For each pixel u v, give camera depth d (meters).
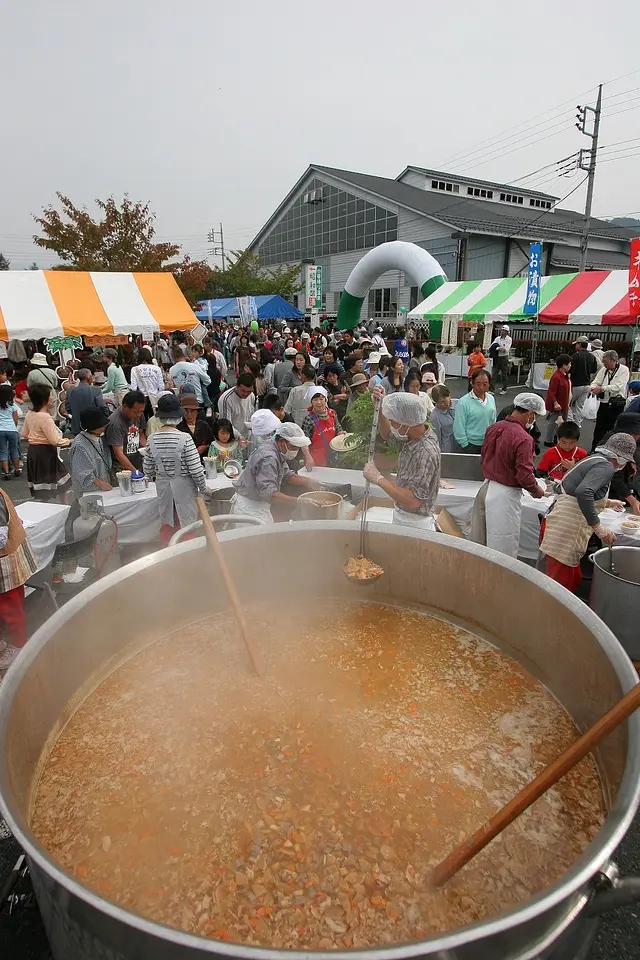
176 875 1.50
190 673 2.38
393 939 1.33
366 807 1.71
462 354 20.31
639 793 1.21
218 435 5.92
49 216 22.02
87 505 4.62
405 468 3.45
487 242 30.42
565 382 9.15
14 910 1.91
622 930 2.07
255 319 27.36
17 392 10.55
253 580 2.88
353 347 15.38
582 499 3.80
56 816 1.70
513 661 2.45
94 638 2.26
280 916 1.39
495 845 1.58
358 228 37.00
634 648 3.71
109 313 10.11
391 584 2.92
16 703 1.71
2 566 3.44
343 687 2.29
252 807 1.72
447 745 1.97
